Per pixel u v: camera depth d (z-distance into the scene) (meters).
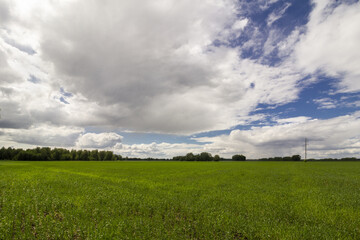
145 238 8.38
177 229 9.35
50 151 163.12
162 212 12.35
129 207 13.02
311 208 13.62
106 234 8.23
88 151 188.62
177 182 26.56
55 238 8.10
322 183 26.02
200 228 9.69
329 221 11.08
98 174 36.59
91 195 15.82
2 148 139.88
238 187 22.69
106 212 11.48
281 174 38.03
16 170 38.69
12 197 13.70
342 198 16.47
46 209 11.85
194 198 16.34
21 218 10.09
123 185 22.64
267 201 15.48
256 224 10.15
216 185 24.30
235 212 12.62
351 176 35.19
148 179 30.14
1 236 7.73
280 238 8.59
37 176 27.83
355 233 9.20
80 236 8.36
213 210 12.77
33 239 7.86
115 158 197.38
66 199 14.05
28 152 141.62
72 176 29.58
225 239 8.45
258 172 42.69
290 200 16.06
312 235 8.69
